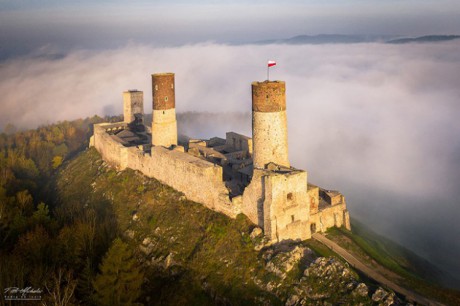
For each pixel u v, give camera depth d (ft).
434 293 183.21
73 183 351.46
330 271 184.85
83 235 243.19
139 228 258.57
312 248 212.64
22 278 198.90
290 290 183.52
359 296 171.94
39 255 232.12
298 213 219.61
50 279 210.38
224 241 219.61
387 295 170.09
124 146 325.83
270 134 225.97
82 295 213.66
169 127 313.53
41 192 367.86
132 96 407.44
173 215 252.42
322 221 239.91
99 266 208.74
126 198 289.12
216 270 208.95
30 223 267.39
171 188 273.54
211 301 200.54
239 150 317.83
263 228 214.48
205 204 246.68
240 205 228.63
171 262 227.61
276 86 222.07
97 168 351.46
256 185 217.15
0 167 414.00
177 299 205.05
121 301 203.10
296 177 215.51
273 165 226.38
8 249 250.37
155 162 288.51
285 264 192.34
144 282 226.79
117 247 207.62
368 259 211.82
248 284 195.31
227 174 270.67
